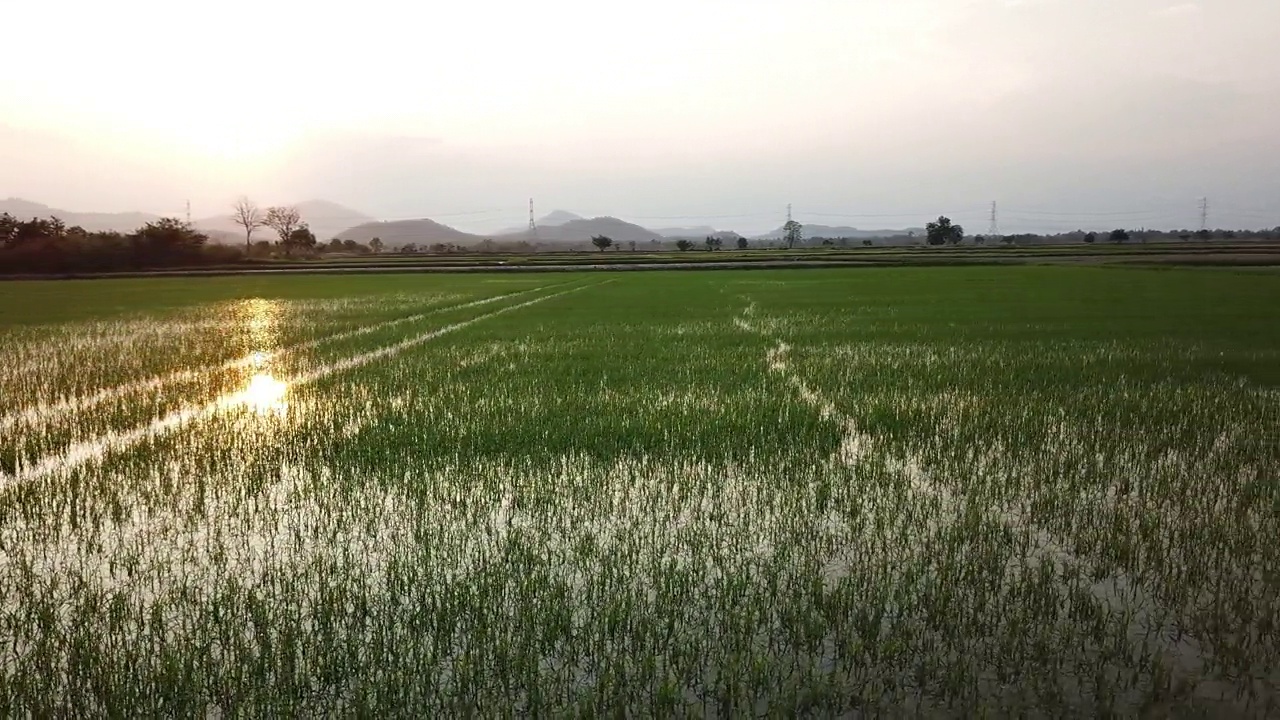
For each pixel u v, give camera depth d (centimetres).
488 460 856
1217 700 415
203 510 716
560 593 525
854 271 5925
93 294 4316
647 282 5006
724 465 832
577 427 992
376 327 2406
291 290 4578
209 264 8275
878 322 2291
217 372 1533
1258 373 1359
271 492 768
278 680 432
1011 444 909
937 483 778
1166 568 570
